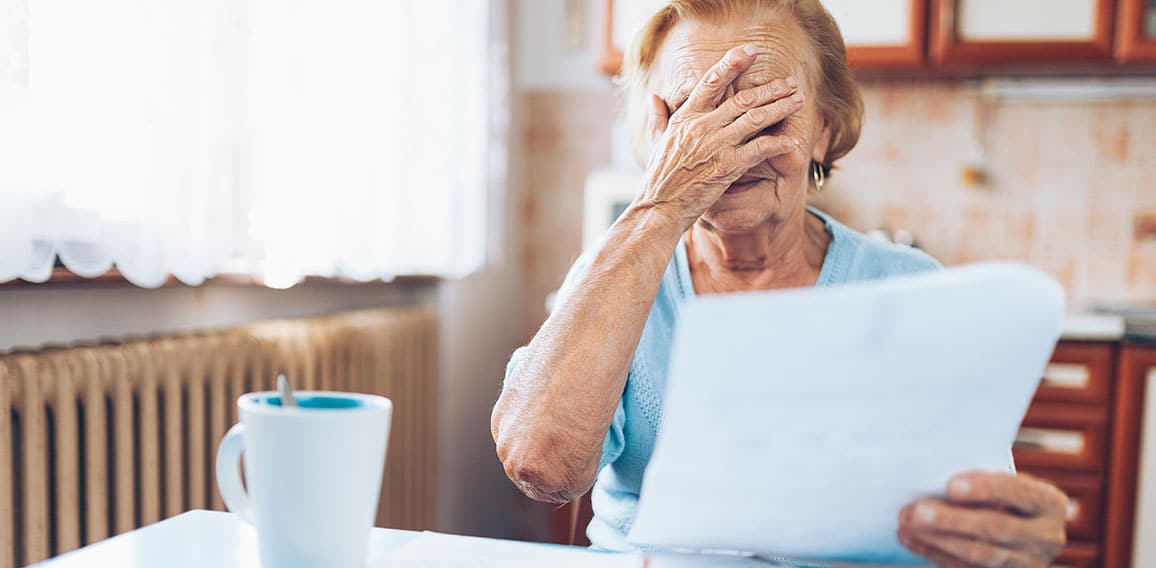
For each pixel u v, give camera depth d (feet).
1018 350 1.38
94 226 3.61
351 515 1.58
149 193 3.83
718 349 1.28
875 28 7.02
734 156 2.37
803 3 2.72
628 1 7.26
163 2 3.87
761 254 2.82
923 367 1.33
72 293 4.07
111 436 3.94
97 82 3.56
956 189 8.05
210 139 4.26
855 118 2.96
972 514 1.59
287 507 1.56
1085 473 6.39
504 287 8.79
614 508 2.83
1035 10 6.82
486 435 8.50
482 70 7.43
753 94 2.45
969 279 1.26
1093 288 7.86
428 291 7.42
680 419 1.38
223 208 4.35
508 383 2.29
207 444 4.52
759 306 1.24
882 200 8.18
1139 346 6.26
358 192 5.59
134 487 4.07
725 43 2.61
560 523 7.68
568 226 9.02
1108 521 6.35
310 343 5.15
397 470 6.41
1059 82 7.73
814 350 1.28
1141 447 6.26
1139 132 7.70
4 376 3.32
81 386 3.69
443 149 6.71
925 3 6.93
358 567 1.62
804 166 2.68
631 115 2.99
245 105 4.45
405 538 2.05
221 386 4.46
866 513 1.60
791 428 1.39
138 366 3.95
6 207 3.21
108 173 3.64
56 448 3.57
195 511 2.24
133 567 1.82
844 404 1.36
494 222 8.23
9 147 3.19
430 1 6.50
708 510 1.57
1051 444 6.46
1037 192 7.92
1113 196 7.79
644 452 2.84
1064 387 6.41
